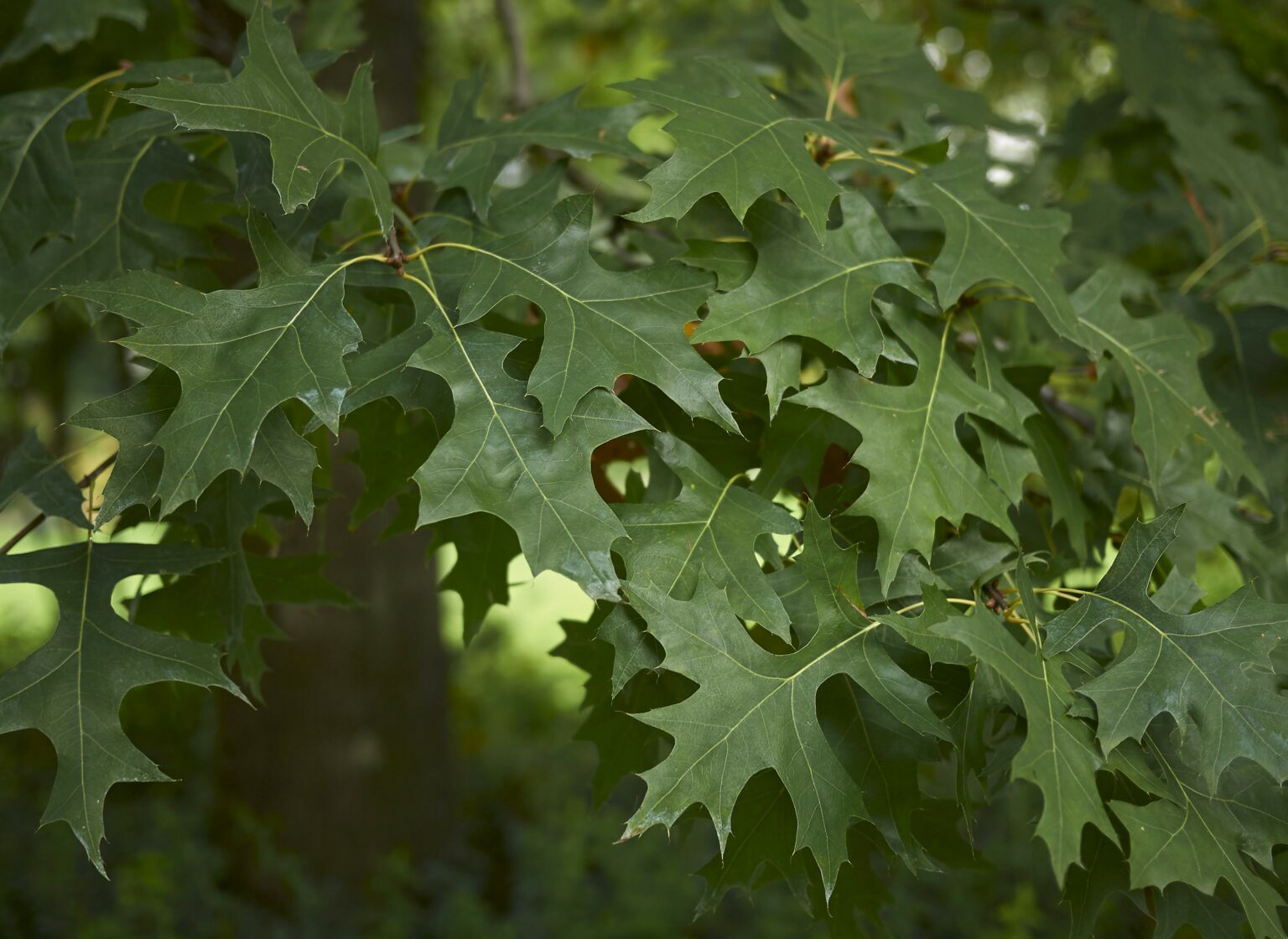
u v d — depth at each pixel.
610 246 1.12
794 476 0.86
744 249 0.83
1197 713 0.77
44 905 2.75
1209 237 1.20
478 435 0.77
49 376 2.86
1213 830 0.78
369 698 2.83
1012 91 3.04
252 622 0.95
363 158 0.83
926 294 0.83
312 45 1.24
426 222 0.89
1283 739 0.77
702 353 0.92
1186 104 1.51
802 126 0.84
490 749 4.06
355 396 0.79
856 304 0.82
